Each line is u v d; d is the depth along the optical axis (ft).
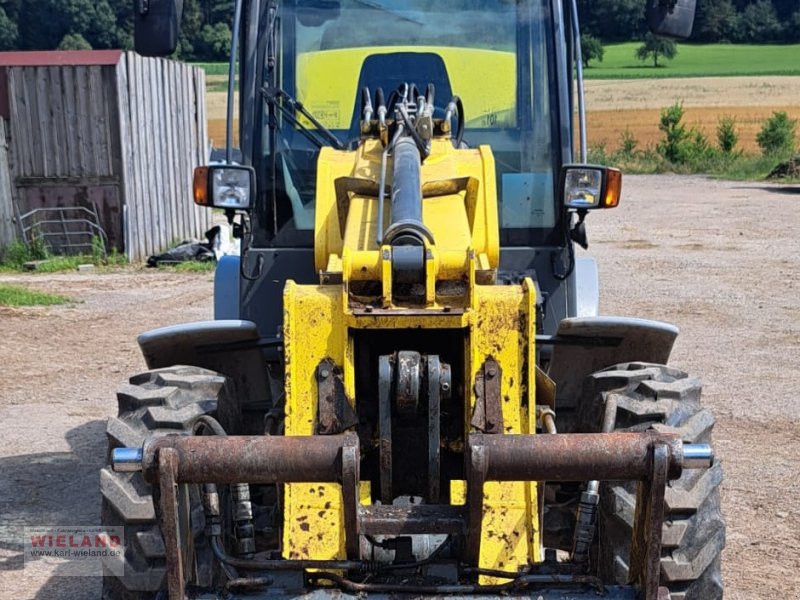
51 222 53.31
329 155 14.74
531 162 17.03
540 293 16.03
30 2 131.03
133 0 15.85
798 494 21.39
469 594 11.23
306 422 12.09
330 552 11.82
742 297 43.24
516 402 12.05
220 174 15.43
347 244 12.83
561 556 17.51
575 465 10.52
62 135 52.80
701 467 10.52
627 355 15.44
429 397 11.92
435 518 11.24
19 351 34.01
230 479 10.59
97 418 26.89
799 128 183.01
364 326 12.03
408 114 14.69
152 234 56.59
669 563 12.19
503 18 17.20
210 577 12.44
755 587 17.10
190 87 62.85
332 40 17.33
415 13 17.34
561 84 17.02
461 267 12.18
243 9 16.88
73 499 21.06
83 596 16.74
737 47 334.03
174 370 14.34
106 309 40.83
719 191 98.53
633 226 69.72
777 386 29.48
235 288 18.70
